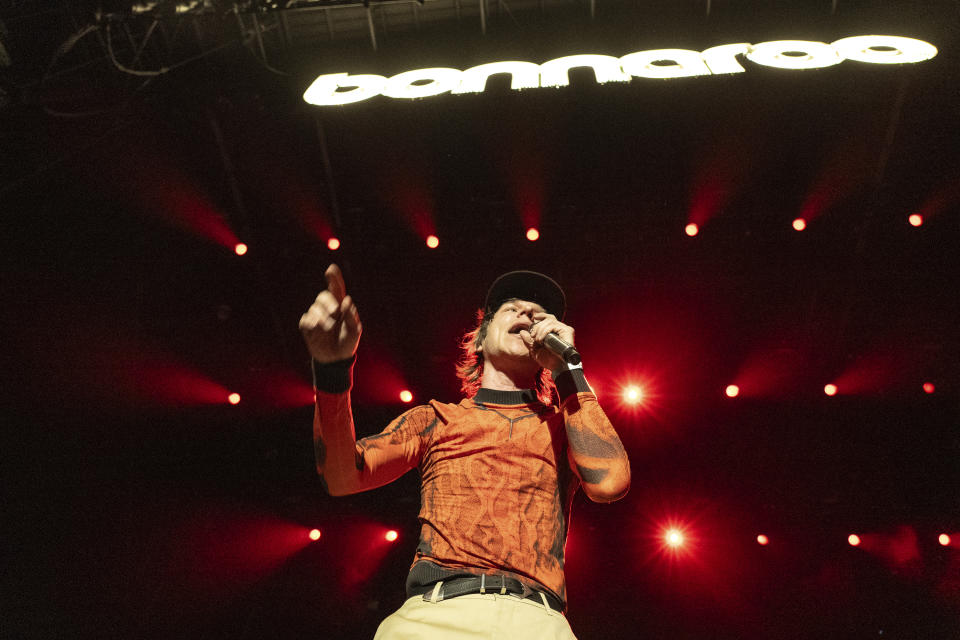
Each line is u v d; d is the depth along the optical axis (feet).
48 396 18.37
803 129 17.42
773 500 19.75
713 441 20.29
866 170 17.62
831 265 18.69
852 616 18.02
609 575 19.19
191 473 19.86
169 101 18.12
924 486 19.21
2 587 16.74
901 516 19.11
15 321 18.01
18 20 16.81
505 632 4.36
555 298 7.11
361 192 18.83
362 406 20.72
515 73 18.52
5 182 17.54
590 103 17.56
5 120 17.21
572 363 5.58
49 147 17.84
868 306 19.15
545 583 4.72
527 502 5.02
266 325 20.36
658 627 18.26
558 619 4.57
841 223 18.24
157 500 19.15
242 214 19.15
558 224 18.84
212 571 18.99
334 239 19.21
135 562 18.29
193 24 18.25
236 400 20.35
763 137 17.63
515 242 19.13
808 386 19.86
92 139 18.07
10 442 17.79
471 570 4.69
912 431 19.54
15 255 17.95
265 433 20.63
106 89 17.93
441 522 4.99
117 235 18.86
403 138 18.17
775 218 18.43
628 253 19.20
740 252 18.90
